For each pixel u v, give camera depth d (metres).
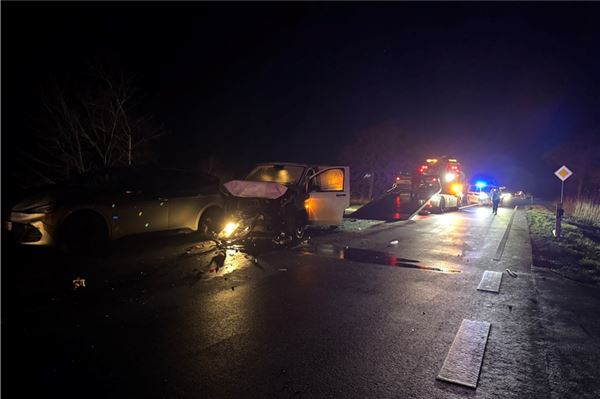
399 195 24.45
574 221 21.73
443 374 4.31
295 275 7.99
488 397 3.93
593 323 5.93
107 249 8.96
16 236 8.24
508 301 6.82
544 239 14.10
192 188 10.53
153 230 9.59
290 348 4.82
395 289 7.27
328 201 12.59
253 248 10.26
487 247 11.87
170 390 3.89
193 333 5.17
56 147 16.81
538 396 3.97
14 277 7.17
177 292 6.73
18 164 16.70
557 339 5.32
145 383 4.00
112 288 6.81
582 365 4.62
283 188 11.21
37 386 3.91
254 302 6.37
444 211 23.69
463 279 8.11
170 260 8.67
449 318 5.92
